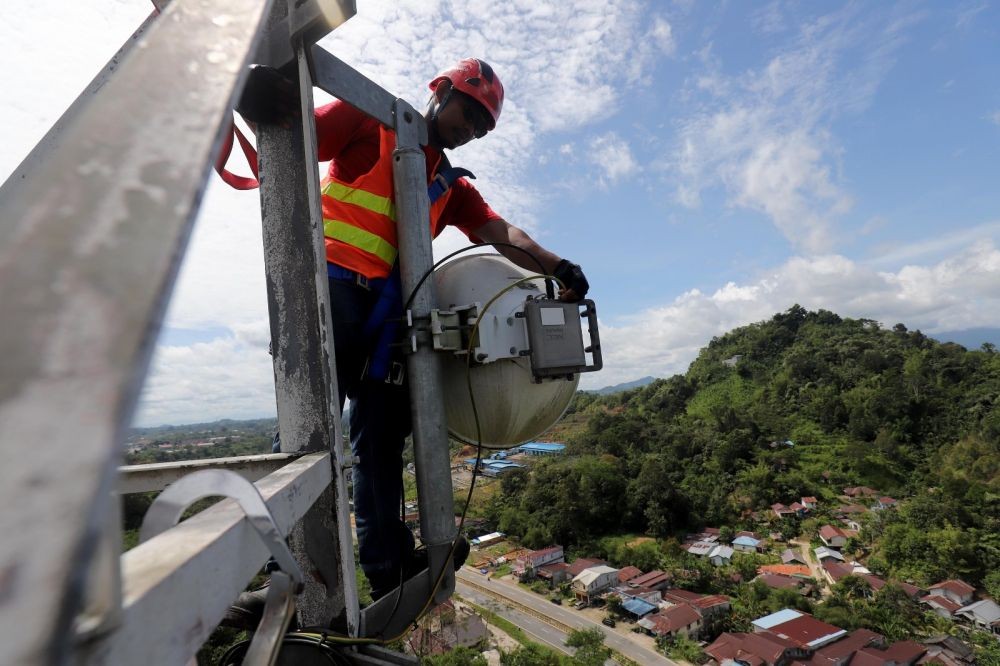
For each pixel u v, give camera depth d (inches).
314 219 64.4
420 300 82.4
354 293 84.0
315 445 66.1
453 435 98.2
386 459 87.4
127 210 14.0
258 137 70.6
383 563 84.1
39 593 7.6
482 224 115.0
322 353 64.3
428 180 99.0
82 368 10.2
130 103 18.0
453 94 98.0
